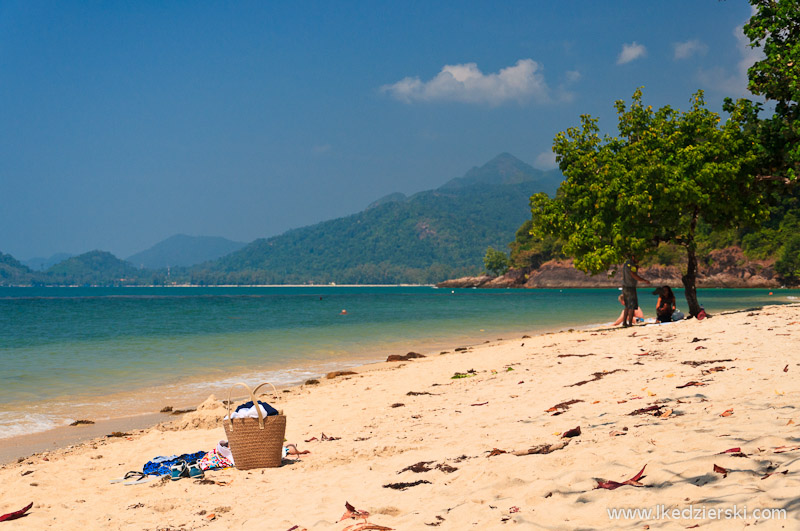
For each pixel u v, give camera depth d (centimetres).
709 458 502
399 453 793
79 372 1978
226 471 809
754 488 424
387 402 1298
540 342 2341
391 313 5688
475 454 705
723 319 2017
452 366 1827
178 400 1545
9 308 7156
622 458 562
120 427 1254
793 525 349
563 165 2775
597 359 1505
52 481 810
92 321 4584
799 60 2150
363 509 555
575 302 8188
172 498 686
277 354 2469
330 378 1806
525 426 847
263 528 545
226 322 4419
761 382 905
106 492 741
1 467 927
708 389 909
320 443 942
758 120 2475
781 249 13650
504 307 6825
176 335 3297
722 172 2323
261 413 809
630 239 2438
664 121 2580
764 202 2630
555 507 463
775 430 582
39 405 1480
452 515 495
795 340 1359
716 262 14938
